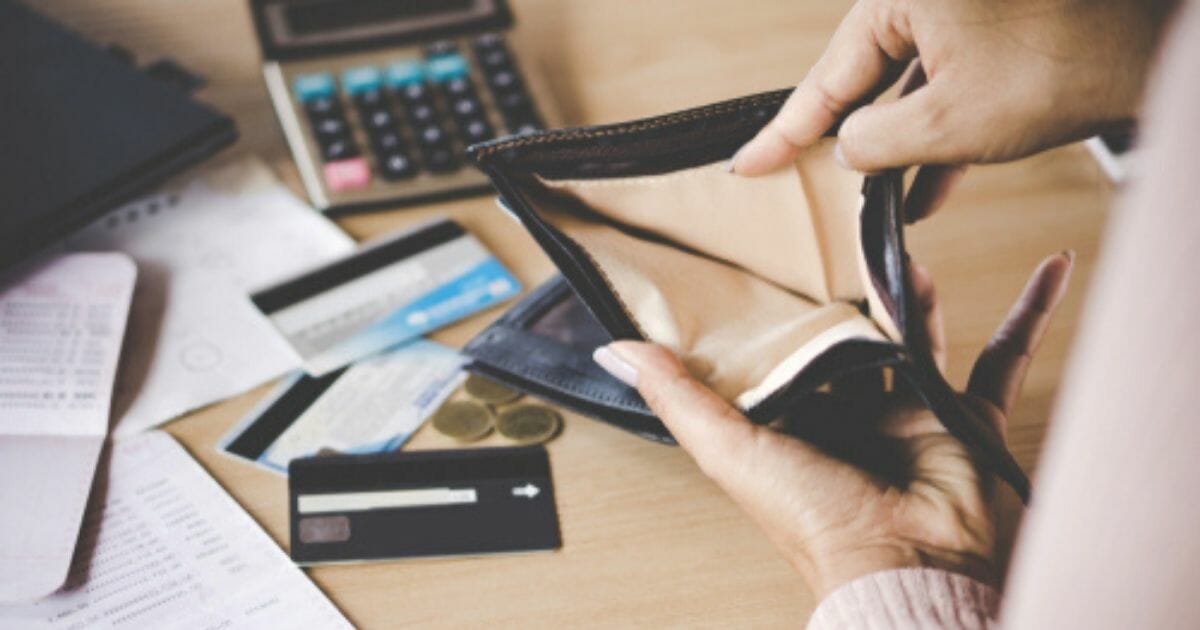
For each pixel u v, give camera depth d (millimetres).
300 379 588
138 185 680
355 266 648
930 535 464
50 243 644
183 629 472
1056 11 494
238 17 840
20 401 557
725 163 515
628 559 511
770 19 863
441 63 747
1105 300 201
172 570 496
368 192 685
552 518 525
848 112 534
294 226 676
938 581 435
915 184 592
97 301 611
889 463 510
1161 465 209
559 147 488
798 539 469
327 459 542
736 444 470
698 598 497
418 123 711
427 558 507
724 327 512
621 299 502
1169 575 223
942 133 502
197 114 707
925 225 686
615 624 486
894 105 500
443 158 691
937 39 506
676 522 528
